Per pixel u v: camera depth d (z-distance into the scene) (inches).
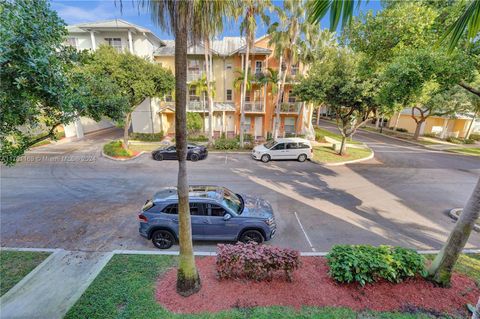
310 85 578.2
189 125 926.4
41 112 191.6
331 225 312.8
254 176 514.3
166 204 254.5
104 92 279.4
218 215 256.5
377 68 372.5
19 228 293.0
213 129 1021.8
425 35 286.4
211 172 538.6
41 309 177.3
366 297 183.9
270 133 962.1
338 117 666.2
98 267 223.3
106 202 371.9
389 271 187.8
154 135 898.1
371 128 1439.5
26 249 248.1
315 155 687.7
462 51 233.3
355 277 189.8
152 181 472.1
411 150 839.1
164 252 247.8
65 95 172.9
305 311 171.3
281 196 406.9
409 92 285.9
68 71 208.8
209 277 206.2
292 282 199.8
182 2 142.2
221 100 992.2
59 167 560.7
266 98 952.9
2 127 162.1
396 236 289.3
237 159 661.3
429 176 534.0
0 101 142.4
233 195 296.2
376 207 369.1
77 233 284.0
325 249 260.1
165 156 631.2
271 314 168.4
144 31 846.5
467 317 167.0
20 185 442.0
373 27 327.9
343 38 374.3
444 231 302.7
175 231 251.8
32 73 144.3
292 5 629.9
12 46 137.5
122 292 188.1
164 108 964.0
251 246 209.5
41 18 162.4
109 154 652.1
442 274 193.2
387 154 755.4
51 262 230.5
